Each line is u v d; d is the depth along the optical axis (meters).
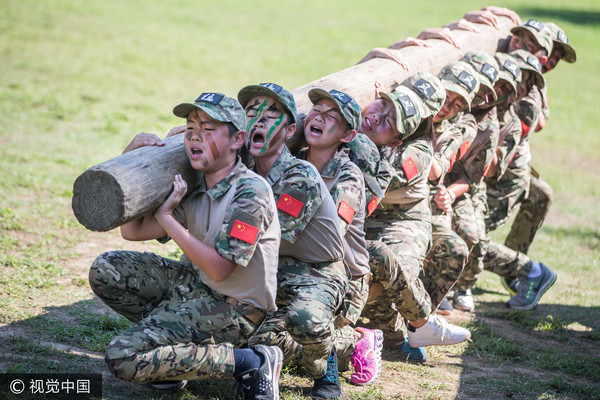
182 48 32.50
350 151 7.95
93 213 6.16
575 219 18.83
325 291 6.91
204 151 6.29
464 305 11.73
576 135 28.64
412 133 8.88
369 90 9.72
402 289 8.30
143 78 26.77
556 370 9.32
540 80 11.95
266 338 7.38
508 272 12.05
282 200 6.78
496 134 10.98
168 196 6.43
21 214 12.64
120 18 36.81
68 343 7.89
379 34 41.53
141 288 6.75
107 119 21.06
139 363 6.01
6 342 7.57
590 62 43.19
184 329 6.30
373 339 8.10
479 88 10.59
